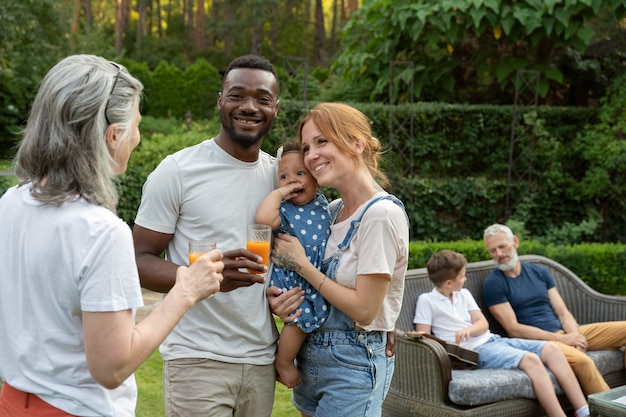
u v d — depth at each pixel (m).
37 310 1.65
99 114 1.63
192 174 2.47
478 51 10.25
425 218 9.14
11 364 1.70
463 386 3.67
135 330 1.66
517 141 9.46
